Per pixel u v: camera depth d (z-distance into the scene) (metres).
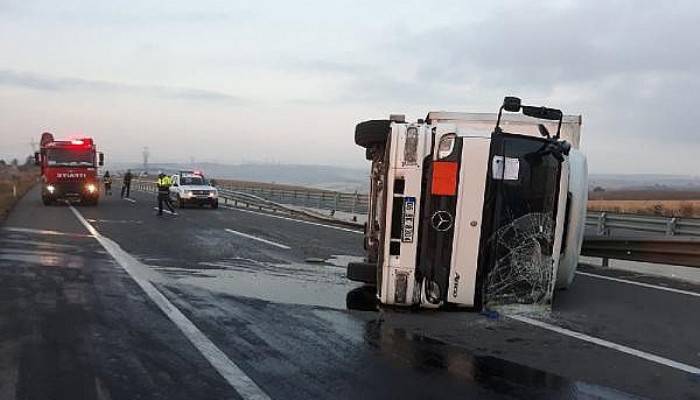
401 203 7.54
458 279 7.54
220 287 9.62
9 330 6.72
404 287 7.59
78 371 5.46
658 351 6.52
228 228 20.42
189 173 35.12
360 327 7.21
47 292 8.80
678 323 7.77
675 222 12.68
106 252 13.37
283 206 31.09
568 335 7.06
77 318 7.30
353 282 10.35
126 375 5.38
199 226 20.89
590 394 5.20
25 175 104.12
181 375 5.41
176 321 7.29
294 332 6.94
